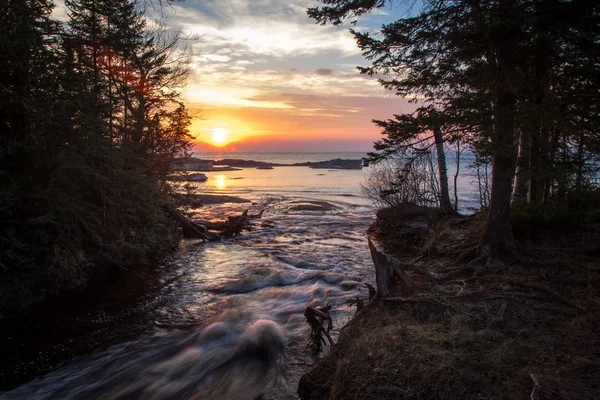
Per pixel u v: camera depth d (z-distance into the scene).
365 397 3.92
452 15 7.38
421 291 7.31
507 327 5.39
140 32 17.23
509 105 7.81
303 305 8.72
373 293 7.28
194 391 5.48
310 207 28.88
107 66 14.91
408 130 7.71
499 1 6.45
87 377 5.88
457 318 5.66
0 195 8.20
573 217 10.61
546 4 6.43
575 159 7.74
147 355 6.53
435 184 18.39
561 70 7.46
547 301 6.38
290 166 120.50
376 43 8.07
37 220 8.75
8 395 5.39
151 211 14.30
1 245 8.61
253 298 9.37
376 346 4.89
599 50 6.39
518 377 4.03
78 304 8.84
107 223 11.94
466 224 14.03
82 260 10.10
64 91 9.79
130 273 11.44
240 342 6.89
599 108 6.61
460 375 4.05
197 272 11.79
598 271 7.58
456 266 9.22
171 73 18.02
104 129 10.75
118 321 7.96
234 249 15.33
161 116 16.66
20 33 8.63
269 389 5.32
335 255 13.91
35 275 9.06
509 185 8.84
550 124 7.37
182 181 17.86
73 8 14.04
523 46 7.19
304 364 5.93
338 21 8.34
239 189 44.03
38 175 9.62
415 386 3.96
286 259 13.36
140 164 14.71
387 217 17.33
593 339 4.91
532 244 9.76
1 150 8.58
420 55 8.17
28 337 7.19
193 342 6.98
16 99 8.75
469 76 8.12
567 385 3.83
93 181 11.14
